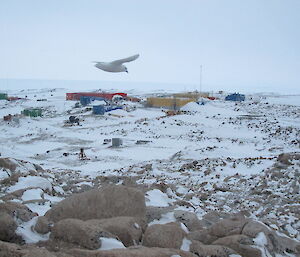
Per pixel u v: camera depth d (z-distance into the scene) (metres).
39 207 10.70
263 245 7.25
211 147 39.28
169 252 6.02
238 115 66.25
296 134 48.03
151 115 70.75
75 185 16.77
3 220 6.85
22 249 5.66
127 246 7.04
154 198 13.70
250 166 25.47
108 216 8.30
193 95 94.38
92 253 5.70
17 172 16.47
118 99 92.06
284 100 93.00
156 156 38.81
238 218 8.35
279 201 16.28
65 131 57.72
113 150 42.34
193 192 17.97
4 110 86.19
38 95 132.00
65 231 6.66
